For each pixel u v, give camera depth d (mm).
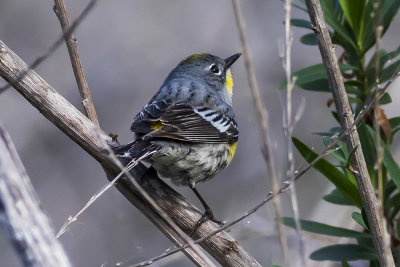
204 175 9656
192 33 18359
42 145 16328
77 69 8500
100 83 17500
